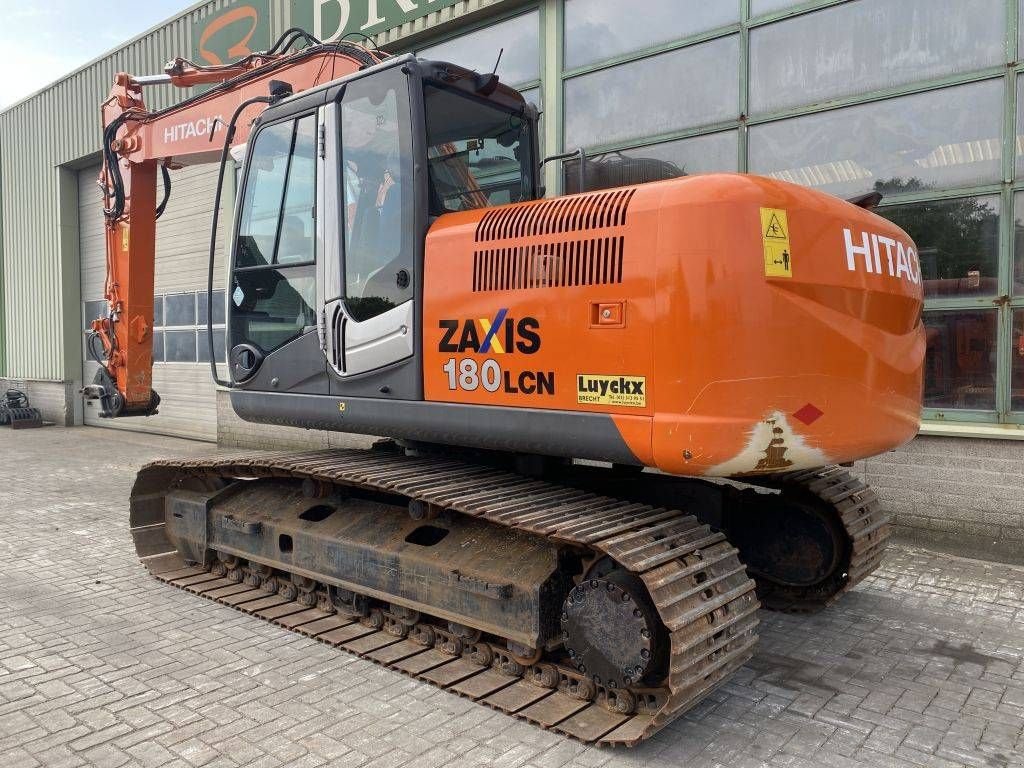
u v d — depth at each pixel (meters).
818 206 3.18
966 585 5.00
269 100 4.64
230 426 11.06
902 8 5.87
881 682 3.66
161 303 12.87
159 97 12.19
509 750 3.01
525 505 3.50
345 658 3.86
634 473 4.34
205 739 3.08
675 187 3.04
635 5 7.23
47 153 14.73
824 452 3.11
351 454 4.69
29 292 15.52
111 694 3.46
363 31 9.26
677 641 2.84
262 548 4.69
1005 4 5.48
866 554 4.46
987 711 3.38
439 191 3.92
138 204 6.23
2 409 14.42
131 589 4.93
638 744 3.07
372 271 3.93
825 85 6.23
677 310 2.92
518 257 3.37
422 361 3.74
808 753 3.03
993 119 5.55
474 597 3.59
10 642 4.06
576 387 3.19
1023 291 5.49
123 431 13.70
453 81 4.00
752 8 6.56
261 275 4.57
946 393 5.79
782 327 2.96
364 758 2.94
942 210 5.78
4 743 3.05
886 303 3.38
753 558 4.69
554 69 7.75
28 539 6.14
